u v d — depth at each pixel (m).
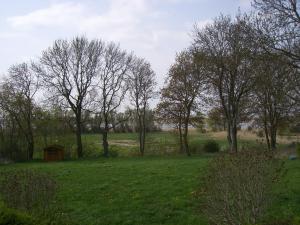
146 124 62.97
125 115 61.31
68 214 18.00
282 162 12.22
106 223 17.17
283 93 34.25
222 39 44.75
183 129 56.84
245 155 11.59
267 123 48.84
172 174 26.39
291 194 18.69
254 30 33.84
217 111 52.47
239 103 47.09
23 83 55.69
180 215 17.41
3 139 54.88
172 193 20.81
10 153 54.88
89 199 20.89
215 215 11.49
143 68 60.53
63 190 22.97
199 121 54.75
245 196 11.12
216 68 44.94
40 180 12.94
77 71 57.03
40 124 57.09
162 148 59.56
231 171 11.31
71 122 58.53
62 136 58.19
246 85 44.38
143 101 60.94
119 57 59.25
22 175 13.16
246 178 11.16
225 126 55.50
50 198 13.00
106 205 19.64
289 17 31.62
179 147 58.78
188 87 52.75
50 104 56.31
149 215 17.84
